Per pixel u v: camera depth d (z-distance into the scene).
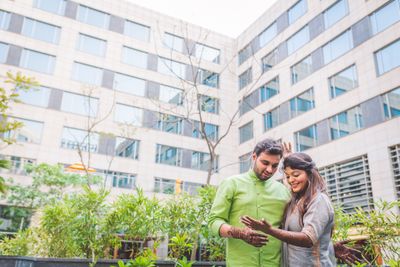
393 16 14.13
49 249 4.50
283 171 2.12
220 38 24.81
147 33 22.86
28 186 15.25
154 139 20.89
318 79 17.28
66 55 20.02
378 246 3.76
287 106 19.06
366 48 14.98
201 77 23.17
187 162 21.47
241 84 23.69
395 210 11.99
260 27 22.69
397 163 12.77
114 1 22.36
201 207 4.20
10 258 3.43
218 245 4.47
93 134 19.28
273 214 2.18
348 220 4.02
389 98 13.63
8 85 17.66
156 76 22.08
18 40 18.94
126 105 20.73
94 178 16.02
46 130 18.31
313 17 18.38
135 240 4.18
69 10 20.84
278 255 2.14
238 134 23.25
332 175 15.43
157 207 4.18
